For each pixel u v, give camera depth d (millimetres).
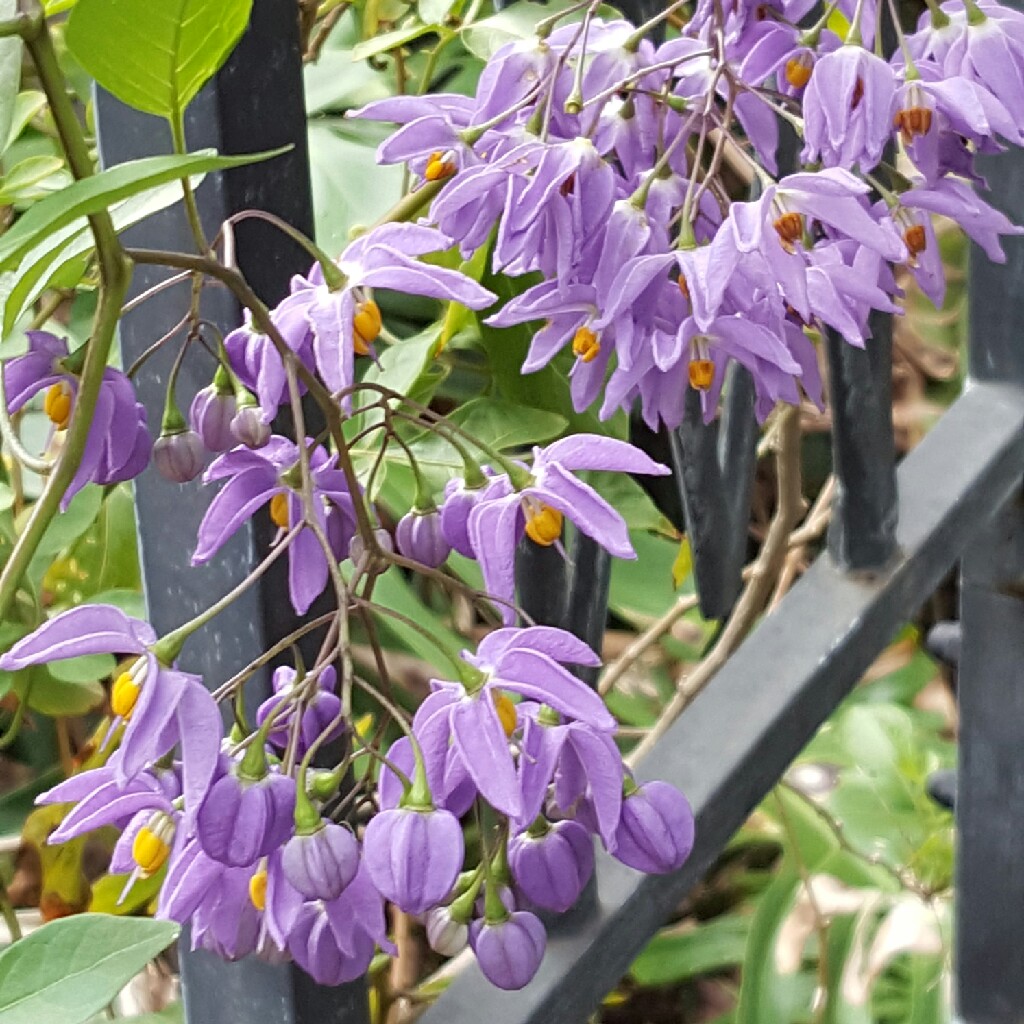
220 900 314
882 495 411
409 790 307
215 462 322
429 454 445
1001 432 442
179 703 301
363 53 438
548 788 324
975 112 342
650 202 333
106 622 302
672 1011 748
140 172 275
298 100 318
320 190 478
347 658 309
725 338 333
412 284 315
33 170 406
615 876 380
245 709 332
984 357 451
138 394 330
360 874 311
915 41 356
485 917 324
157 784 312
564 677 310
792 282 328
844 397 402
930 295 362
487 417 451
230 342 318
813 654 406
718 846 394
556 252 334
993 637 479
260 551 328
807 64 353
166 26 287
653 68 337
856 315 346
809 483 897
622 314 331
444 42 440
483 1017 367
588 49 343
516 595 368
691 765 393
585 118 341
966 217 353
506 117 341
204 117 312
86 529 475
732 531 409
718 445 399
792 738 403
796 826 694
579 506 324
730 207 326
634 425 753
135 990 562
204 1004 348
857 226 329
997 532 466
